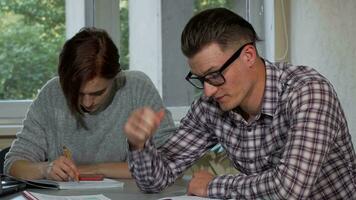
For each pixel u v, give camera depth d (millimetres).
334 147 1593
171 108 2988
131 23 2996
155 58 3002
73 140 2230
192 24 1520
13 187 1733
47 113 2236
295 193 1477
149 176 1710
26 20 2957
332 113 1532
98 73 1939
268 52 2986
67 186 1832
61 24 2967
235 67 1522
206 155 2701
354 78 2102
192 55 1509
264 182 1525
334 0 2285
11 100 2967
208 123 1805
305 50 2646
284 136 1630
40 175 1989
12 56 2957
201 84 1662
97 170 2070
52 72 2977
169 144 1853
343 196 1618
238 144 1728
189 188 1652
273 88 1614
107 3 2975
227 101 1562
